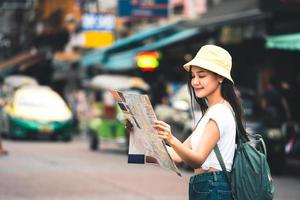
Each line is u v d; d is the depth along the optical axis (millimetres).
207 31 25797
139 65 27125
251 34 22375
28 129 32250
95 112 27312
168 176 17938
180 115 20547
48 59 54812
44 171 18453
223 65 5867
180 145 5543
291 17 21500
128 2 33625
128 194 14406
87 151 26234
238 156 5793
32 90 33969
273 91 20031
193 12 33719
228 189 5762
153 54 27109
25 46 65750
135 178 17359
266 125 18750
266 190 5734
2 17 69625
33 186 15359
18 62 54844
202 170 5840
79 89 45938
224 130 5758
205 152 5688
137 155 6094
